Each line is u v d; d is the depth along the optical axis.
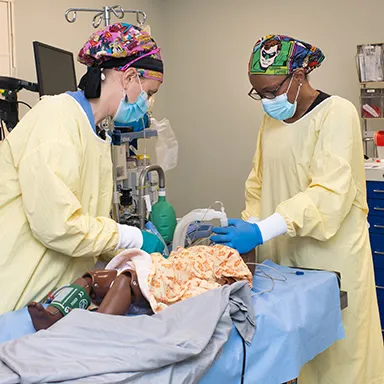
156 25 4.47
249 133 4.33
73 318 1.17
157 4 4.46
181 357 1.06
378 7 3.72
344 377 1.98
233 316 1.30
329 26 3.90
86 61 1.60
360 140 1.93
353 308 1.96
